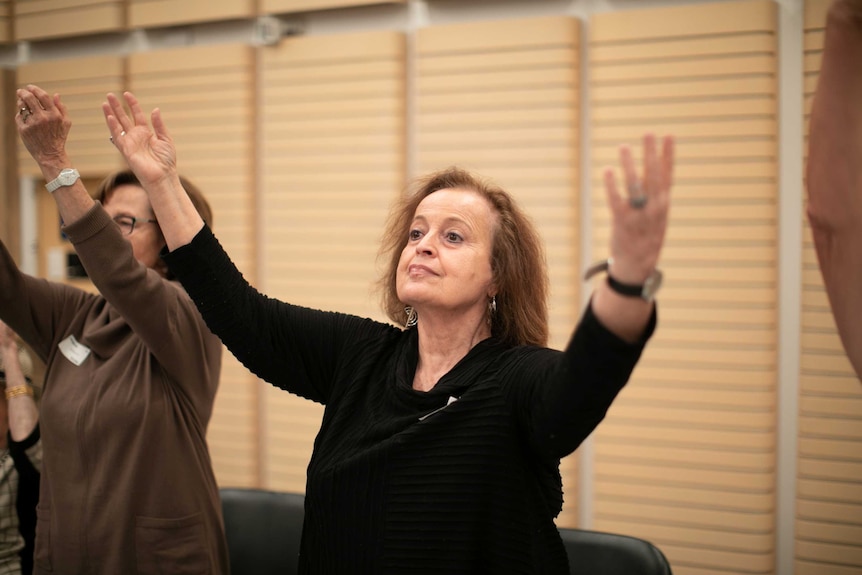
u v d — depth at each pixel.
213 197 3.79
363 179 3.51
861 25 1.11
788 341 2.97
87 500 2.02
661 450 3.07
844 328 1.16
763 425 2.94
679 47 2.97
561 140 3.17
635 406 3.11
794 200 2.94
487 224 1.55
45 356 2.23
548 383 1.25
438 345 1.55
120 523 1.98
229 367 3.76
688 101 2.98
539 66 3.18
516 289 1.56
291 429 3.67
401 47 3.43
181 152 3.85
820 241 1.18
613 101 3.08
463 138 3.31
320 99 3.57
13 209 4.23
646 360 3.09
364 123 3.49
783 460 2.99
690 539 3.03
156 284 1.96
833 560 2.86
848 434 2.84
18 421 2.46
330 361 1.69
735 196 2.94
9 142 4.21
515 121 3.22
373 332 1.69
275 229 3.71
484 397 1.39
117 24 3.90
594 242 3.13
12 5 4.17
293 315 1.70
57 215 4.21
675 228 3.02
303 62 3.59
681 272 3.02
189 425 2.11
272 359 1.65
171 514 2.02
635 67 3.03
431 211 1.55
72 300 2.24
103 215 1.87
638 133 3.05
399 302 1.73
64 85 4.08
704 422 3.01
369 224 3.51
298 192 3.65
